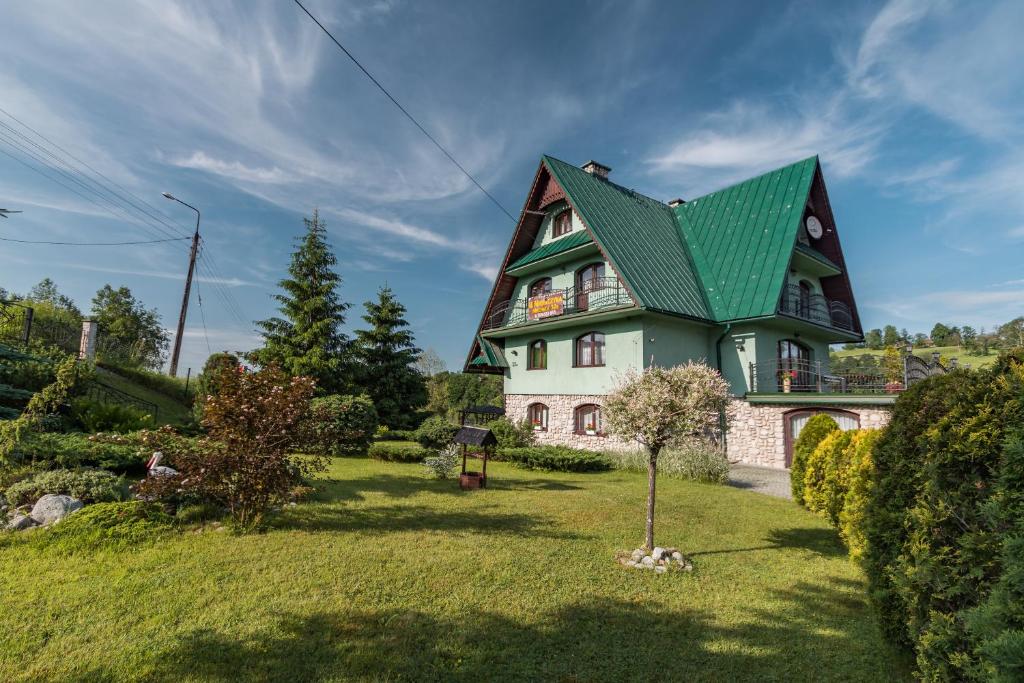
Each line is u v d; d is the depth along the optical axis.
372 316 25.25
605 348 16.89
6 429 6.93
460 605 4.07
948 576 2.60
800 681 3.14
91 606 3.78
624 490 10.05
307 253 22.56
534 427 19.80
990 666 2.13
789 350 18.31
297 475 6.36
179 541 5.39
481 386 32.72
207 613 3.73
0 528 5.26
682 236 20.25
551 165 18.50
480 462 14.48
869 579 3.44
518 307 21.31
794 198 17.48
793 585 4.89
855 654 3.49
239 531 5.82
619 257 15.94
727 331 16.39
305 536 5.77
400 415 24.19
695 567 5.33
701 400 5.57
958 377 2.97
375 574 4.64
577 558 5.42
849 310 20.69
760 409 15.68
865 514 3.48
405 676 3.04
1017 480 2.35
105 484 6.40
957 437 2.72
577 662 3.30
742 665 3.33
